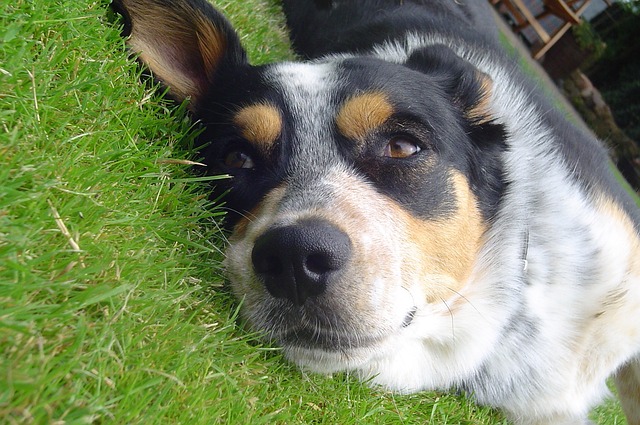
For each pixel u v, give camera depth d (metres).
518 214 0.43
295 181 0.36
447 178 0.38
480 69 0.48
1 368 0.23
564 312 0.43
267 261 0.33
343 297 0.32
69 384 0.25
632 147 2.10
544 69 2.13
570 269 0.43
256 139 0.38
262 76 0.40
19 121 0.30
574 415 0.45
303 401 0.35
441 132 0.39
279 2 0.74
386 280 0.33
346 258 0.32
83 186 0.31
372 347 0.34
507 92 0.49
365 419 0.36
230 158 0.39
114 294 0.28
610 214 0.46
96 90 0.35
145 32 0.40
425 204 0.37
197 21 0.41
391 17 0.57
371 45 0.53
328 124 0.38
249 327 0.34
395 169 0.37
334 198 0.35
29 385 0.23
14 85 0.30
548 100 0.53
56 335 0.26
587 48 2.07
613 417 0.54
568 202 0.45
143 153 0.35
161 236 0.33
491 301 0.41
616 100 2.21
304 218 0.33
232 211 0.37
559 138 0.48
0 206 0.26
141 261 0.31
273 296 0.33
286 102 0.38
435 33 0.54
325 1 0.66
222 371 0.30
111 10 0.39
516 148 0.45
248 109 0.38
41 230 0.28
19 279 0.26
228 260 0.35
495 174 0.42
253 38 0.58
